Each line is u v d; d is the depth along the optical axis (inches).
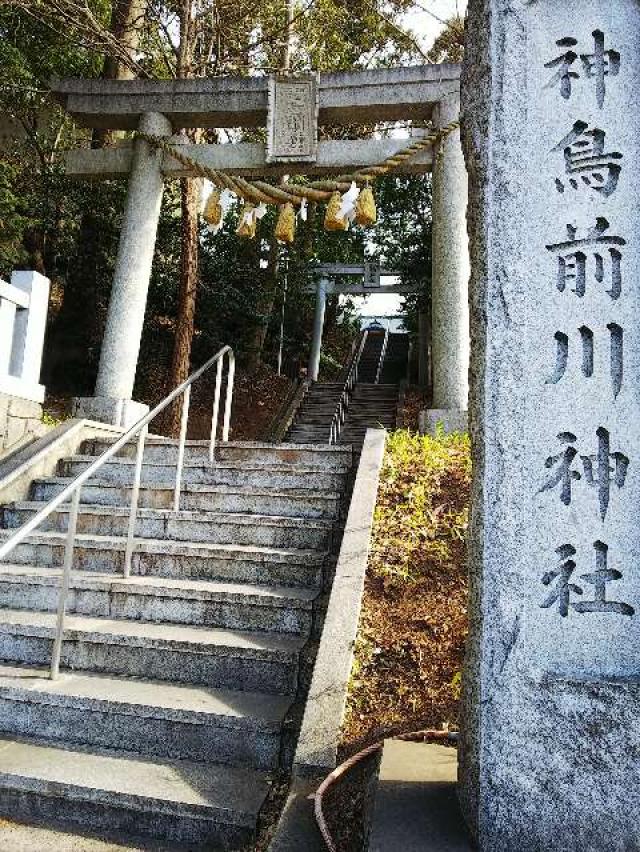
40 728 130.7
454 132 330.3
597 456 90.2
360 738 116.6
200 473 228.7
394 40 613.6
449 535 175.9
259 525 191.0
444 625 144.5
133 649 144.2
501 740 82.0
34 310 252.4
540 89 96.6
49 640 149.9
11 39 454.9
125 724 126.8
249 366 707.4
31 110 506.0
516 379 89.0
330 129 622.8
